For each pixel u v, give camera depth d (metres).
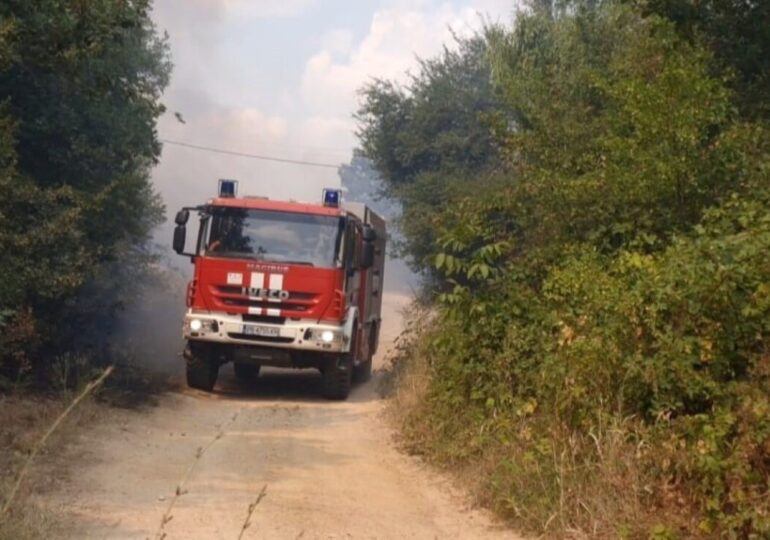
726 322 8.72
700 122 11.31
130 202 17.62
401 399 14.91
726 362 8.69
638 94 11.49
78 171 16.44
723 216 10.00
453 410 12.12
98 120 16.58
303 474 10.93
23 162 16.08
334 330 17.67
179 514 8.75
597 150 13.27
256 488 10.05
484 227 13.48
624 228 11.56
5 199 12.98
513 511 9.09
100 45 13.44
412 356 17.58
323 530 8.61
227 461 11.39
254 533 8.34
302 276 17.70
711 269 8.70
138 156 18.36
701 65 12.08
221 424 14.23
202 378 18.16
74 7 12.98
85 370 15.46
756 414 7.79
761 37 13.35
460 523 9.09
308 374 22.53
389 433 13.78
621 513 8.18
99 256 16.56
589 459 8.95
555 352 10.49
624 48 16.94
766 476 7.73
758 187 10.84
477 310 11.99
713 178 11.22
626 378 9.08
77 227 15.30
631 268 10.08
